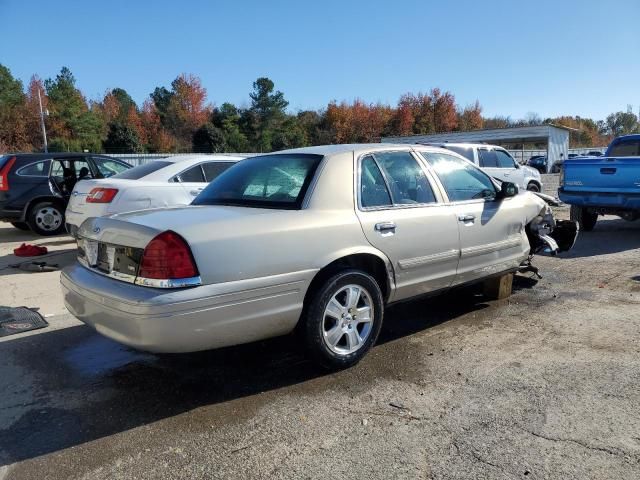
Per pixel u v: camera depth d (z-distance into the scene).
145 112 74.25
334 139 79.38
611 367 3.81
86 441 2.96
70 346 4.37
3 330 4.70
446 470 2.65
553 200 6.46
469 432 2.99
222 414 3.24
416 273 4.20
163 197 7.25
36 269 7.04
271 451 2.85
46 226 9.97
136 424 3.14
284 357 4.07
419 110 82.31
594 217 10.45
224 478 2.62
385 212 3.98
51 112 62.84
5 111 61.84
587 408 3.22
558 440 2.89
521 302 5.46
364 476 2.61
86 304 3.41
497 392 3.46
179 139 74.00
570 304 5.38
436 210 4.35
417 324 4.83
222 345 3.25
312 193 3.71
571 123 103.75
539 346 4.25
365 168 4.05
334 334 3.69
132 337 3.07
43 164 9.90
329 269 3.68
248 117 75.81
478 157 13.20
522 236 5.34
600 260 7.56
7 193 9.55
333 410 3.27
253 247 3.26
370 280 3.83
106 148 65.38
